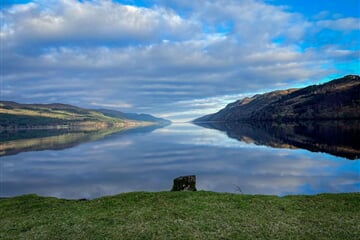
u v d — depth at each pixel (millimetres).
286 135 157000
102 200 27203
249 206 23297
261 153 93500
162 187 53031
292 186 48625
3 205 28156
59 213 23812
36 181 63281
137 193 29141
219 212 21703
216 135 194625
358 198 25016
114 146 138625
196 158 88688
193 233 17438
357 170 60969
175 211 22156
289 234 17219
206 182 53969
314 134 149000
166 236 17125
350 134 136000
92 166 81250
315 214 21109
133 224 19516
